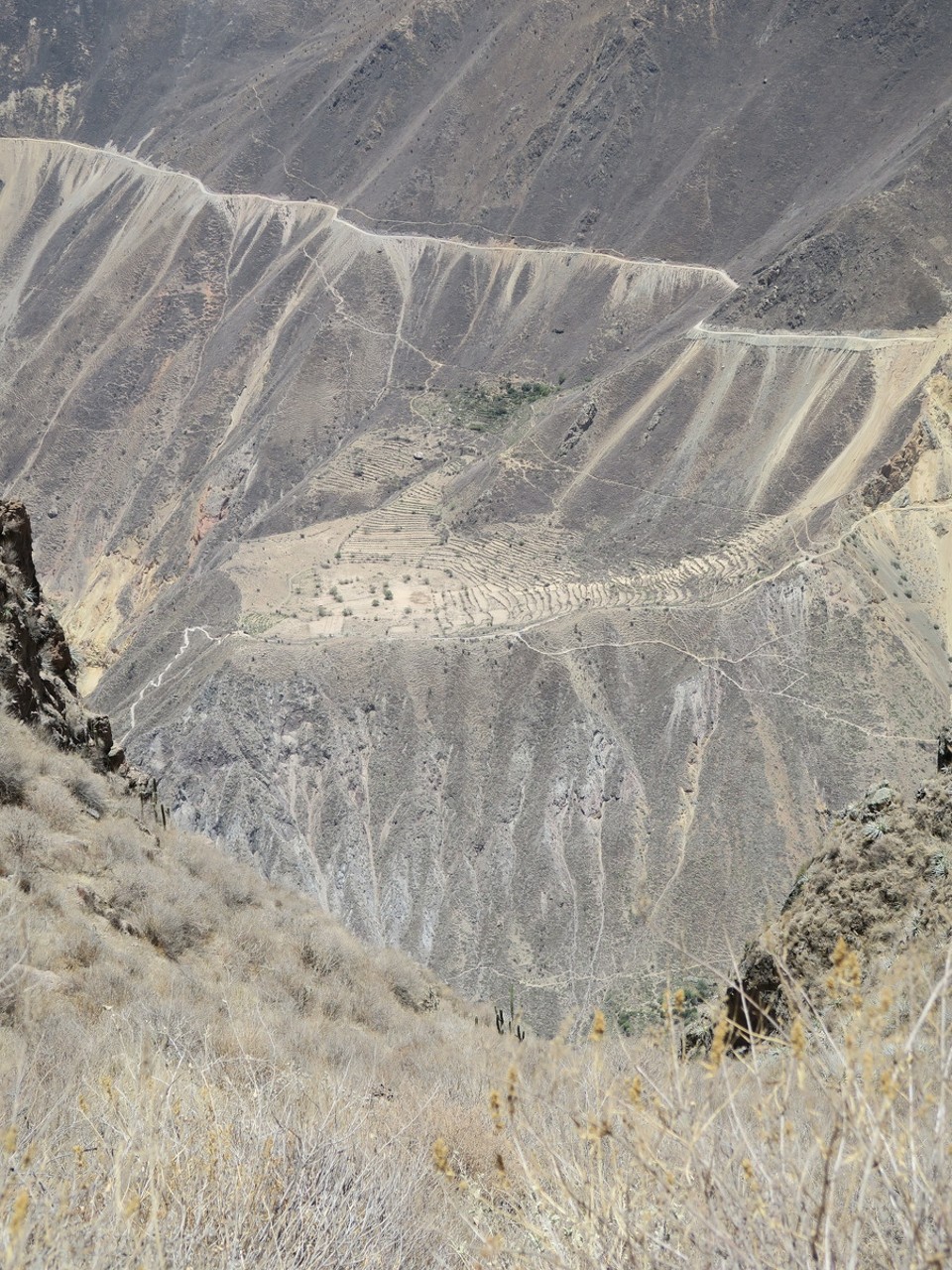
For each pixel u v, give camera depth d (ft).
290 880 382.83
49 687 87.20
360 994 72.95
